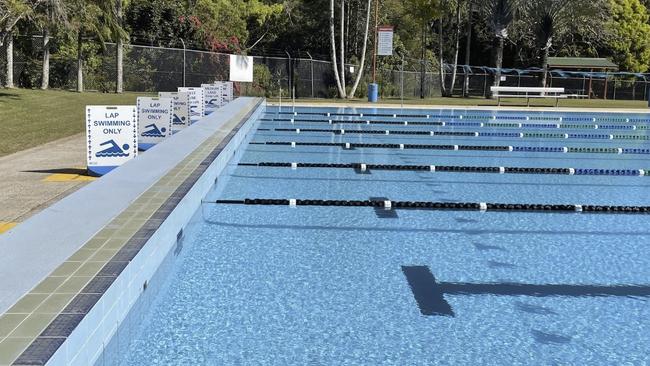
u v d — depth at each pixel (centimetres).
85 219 460
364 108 2348
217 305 431
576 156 1256
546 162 1161
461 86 4266
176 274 493
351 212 723
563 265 541
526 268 530
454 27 4550
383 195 821
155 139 1002
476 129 1728
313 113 2066
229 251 559
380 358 357
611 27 4438
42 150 996
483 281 495
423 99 3112
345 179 928
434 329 400
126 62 2827
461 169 1043
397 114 2117
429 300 451
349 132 1549
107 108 773
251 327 396
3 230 518
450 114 2180
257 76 2934
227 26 3459
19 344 258
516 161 1166
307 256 549
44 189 687
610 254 575
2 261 359
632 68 4769
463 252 573
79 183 724
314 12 3691
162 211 503
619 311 436
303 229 641
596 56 4784
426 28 3816
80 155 945
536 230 660
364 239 610
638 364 356
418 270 518
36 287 324
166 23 3141
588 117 2217
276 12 3797
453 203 766
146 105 995
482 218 709
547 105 2734
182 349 362
